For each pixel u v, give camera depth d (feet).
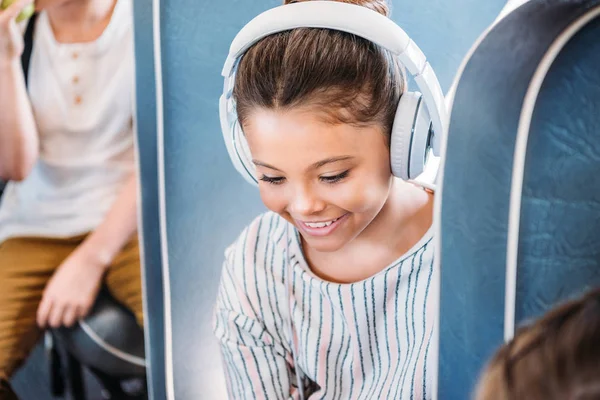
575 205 1.95
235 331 3.19
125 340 5.06
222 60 3.41
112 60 4.66
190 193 3.61
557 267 1.99
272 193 2.58
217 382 3.83
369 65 2.35
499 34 2.00
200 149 3.55
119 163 4.83
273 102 2.36
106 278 4.98
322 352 3.04
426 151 2.48
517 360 1.22
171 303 3.74
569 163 1.93
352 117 2.36
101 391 5.23
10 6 4.49
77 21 4.59
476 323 2.10
